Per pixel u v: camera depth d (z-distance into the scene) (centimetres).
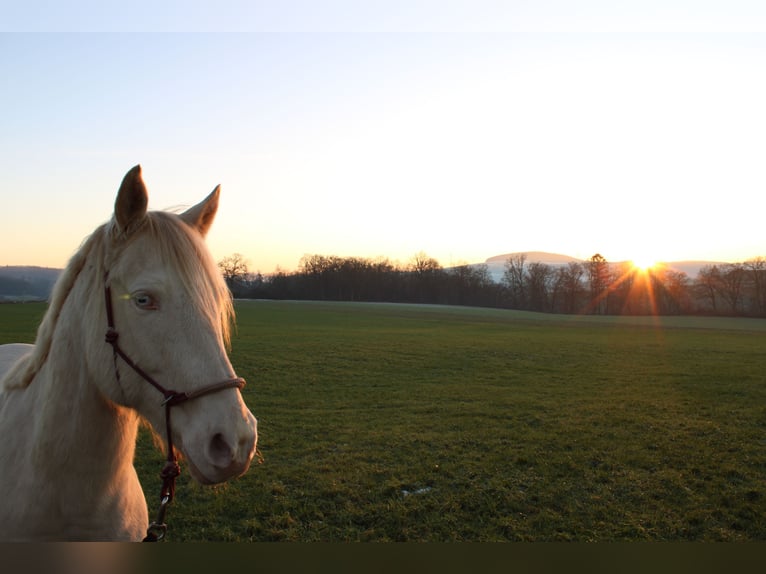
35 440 232
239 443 200
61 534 230
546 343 2859
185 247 227
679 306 8412
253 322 4100
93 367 221
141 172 216
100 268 226
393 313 6119
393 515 559
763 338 3594
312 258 11175
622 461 762
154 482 658
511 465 741
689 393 1356
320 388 1384
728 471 713
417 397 1280
